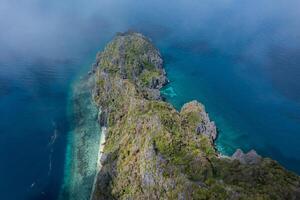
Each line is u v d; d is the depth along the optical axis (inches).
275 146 7239.2
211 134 7214.6
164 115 6363.2
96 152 7052.2
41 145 7337.6
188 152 5521.7
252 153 5910.4
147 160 5526.6
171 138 5748.0
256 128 7775.6
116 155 6328.7
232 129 7716.5
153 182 5315.0
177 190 4968.0
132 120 6648.6
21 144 7367.1
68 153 7101.4
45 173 6648.6
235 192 4613.7
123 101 7554.1
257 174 5029.5
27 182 6466.5
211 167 5132.9
